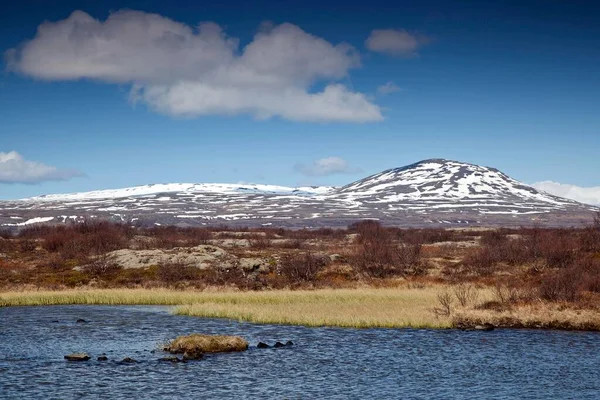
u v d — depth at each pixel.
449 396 27.36
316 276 76.62
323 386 29.00
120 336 43.06
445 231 157.00
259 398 27.02
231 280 74.12
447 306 49.44
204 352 36.78
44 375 30.97
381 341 40.31
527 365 33.25
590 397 27.19
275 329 45.47
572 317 45.94
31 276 77.88
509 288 54.91
